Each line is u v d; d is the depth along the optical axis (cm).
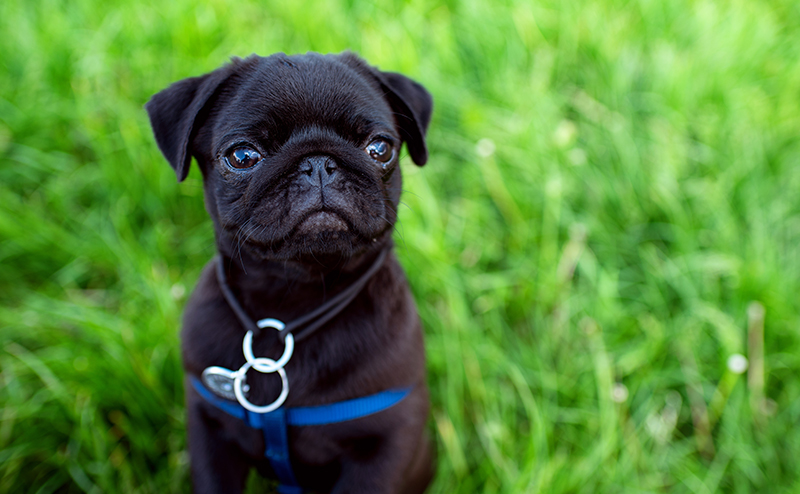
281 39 78
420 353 46
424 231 63
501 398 57
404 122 46
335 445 44
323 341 43
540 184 66
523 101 72
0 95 71
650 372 57
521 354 59
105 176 66
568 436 56
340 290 43
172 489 52
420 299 61
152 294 58
